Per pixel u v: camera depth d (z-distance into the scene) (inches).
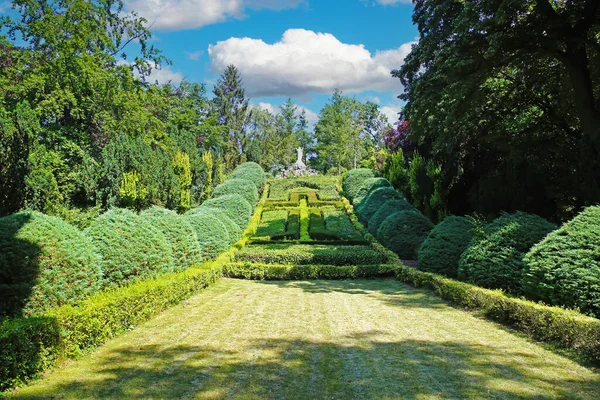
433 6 462.9
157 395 150.9
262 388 159.0
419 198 746.2
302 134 2785.4
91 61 698.8
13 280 189.6
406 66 497.0
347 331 244.2
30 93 668.1
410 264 530.3
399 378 168.9
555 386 157.6
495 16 385.4
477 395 150.8
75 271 215.6
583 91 458.0
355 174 1109.7
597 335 180.1
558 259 234.1
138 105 798.5
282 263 524.4
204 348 207.2
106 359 189.0
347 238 680.4
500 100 577.3
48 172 388.2
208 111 1841.8
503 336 227.5
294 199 1107.3
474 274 311.4
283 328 251.0
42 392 151.5
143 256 289.7
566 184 435.2
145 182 567.2
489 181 432.5
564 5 471.5
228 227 612.7
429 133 553.6
